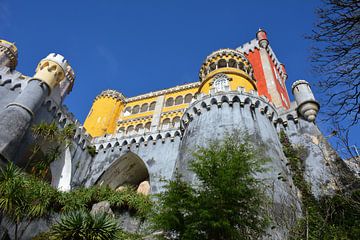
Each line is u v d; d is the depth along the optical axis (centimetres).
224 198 1105
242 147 1473
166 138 3189
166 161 2953
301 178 2138
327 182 1897
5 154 2225
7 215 1638
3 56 3822
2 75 2819
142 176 3359
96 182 3077
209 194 1141
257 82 4428
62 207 1958
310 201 1806
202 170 1252
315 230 1248
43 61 2983
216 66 3494
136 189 3266
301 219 1439
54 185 2830
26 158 2511
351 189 1498
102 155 3325
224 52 3591
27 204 1702
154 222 1216
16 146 2339
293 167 2266
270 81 4338
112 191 2266
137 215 2106
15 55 3981
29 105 2548
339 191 1448
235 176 1180
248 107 2645
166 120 4728
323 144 2306
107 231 1416
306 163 2294
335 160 1884
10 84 2784
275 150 2333
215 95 2750
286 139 2534
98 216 1480
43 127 2450
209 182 1201
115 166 3222
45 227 1845
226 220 1044
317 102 2641
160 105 5056
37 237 1705
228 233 1055
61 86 3553
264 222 1190
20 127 2392
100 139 3481
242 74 3300
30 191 1764
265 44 5031
